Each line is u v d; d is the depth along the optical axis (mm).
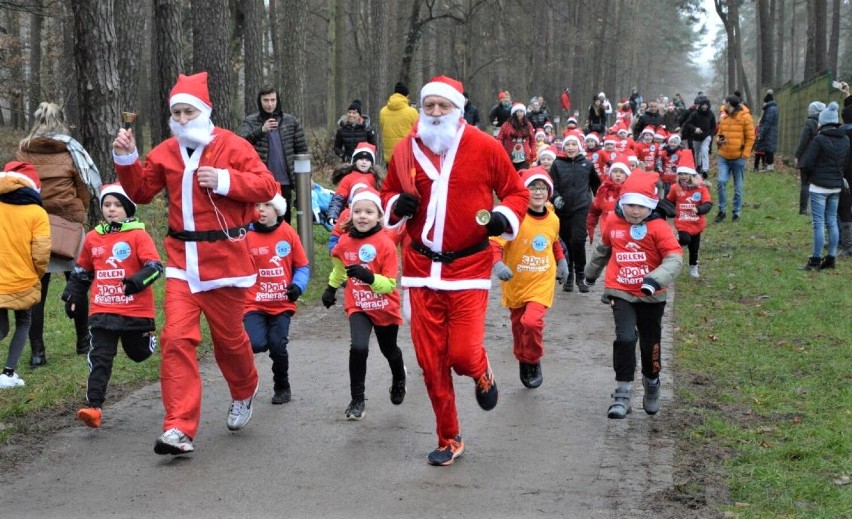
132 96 14773
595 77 54562
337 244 6488
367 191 6336
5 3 19984
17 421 6207
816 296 10383
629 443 5789
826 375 7332
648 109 27312
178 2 15977
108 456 5570
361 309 6359
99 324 5996
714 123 21328
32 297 6887
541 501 4848
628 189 6078
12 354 7027
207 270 5383
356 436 5969
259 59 20531
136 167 5219
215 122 16094
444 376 5336
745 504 4816
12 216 6754
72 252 7535
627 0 75250
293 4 21656
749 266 12414
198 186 5316
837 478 5207
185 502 4848
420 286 5184
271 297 6609
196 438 5930
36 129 7664
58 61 28656
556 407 6629
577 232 11031
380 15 24328
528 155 16328
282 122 11688
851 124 11883
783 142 29625
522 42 42906
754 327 9102
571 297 10930
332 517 4645
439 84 5043
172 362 5367
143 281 5785
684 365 7723
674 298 10586
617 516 4648
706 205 11445
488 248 5242
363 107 46656
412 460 5504
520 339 7000
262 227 6570
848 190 12648
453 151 5086
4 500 4887
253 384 5949
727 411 6520
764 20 39094
